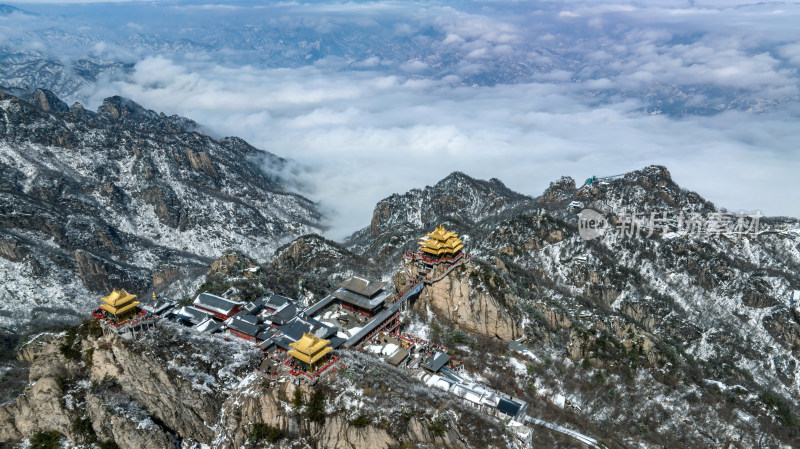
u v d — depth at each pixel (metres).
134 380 134.25
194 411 132.75
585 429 151.50
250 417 125.00
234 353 145.12
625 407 169.25
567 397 165.50
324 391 125.69
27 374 169.00
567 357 183.75
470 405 137.88
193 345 143.75
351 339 156.00
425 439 118.06
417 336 177.00
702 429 168.62
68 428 131.50
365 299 172.25
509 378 165.50
